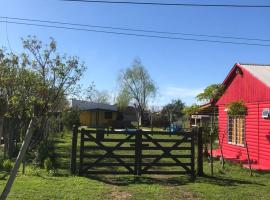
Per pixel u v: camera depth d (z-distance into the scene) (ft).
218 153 75.10
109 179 45.21
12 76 26.73
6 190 19.80
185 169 48.65
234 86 75.31
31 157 59.57
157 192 38.88
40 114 24.77
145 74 258.57
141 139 48.08
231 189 41.29
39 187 38.96
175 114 227.20
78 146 87.86
